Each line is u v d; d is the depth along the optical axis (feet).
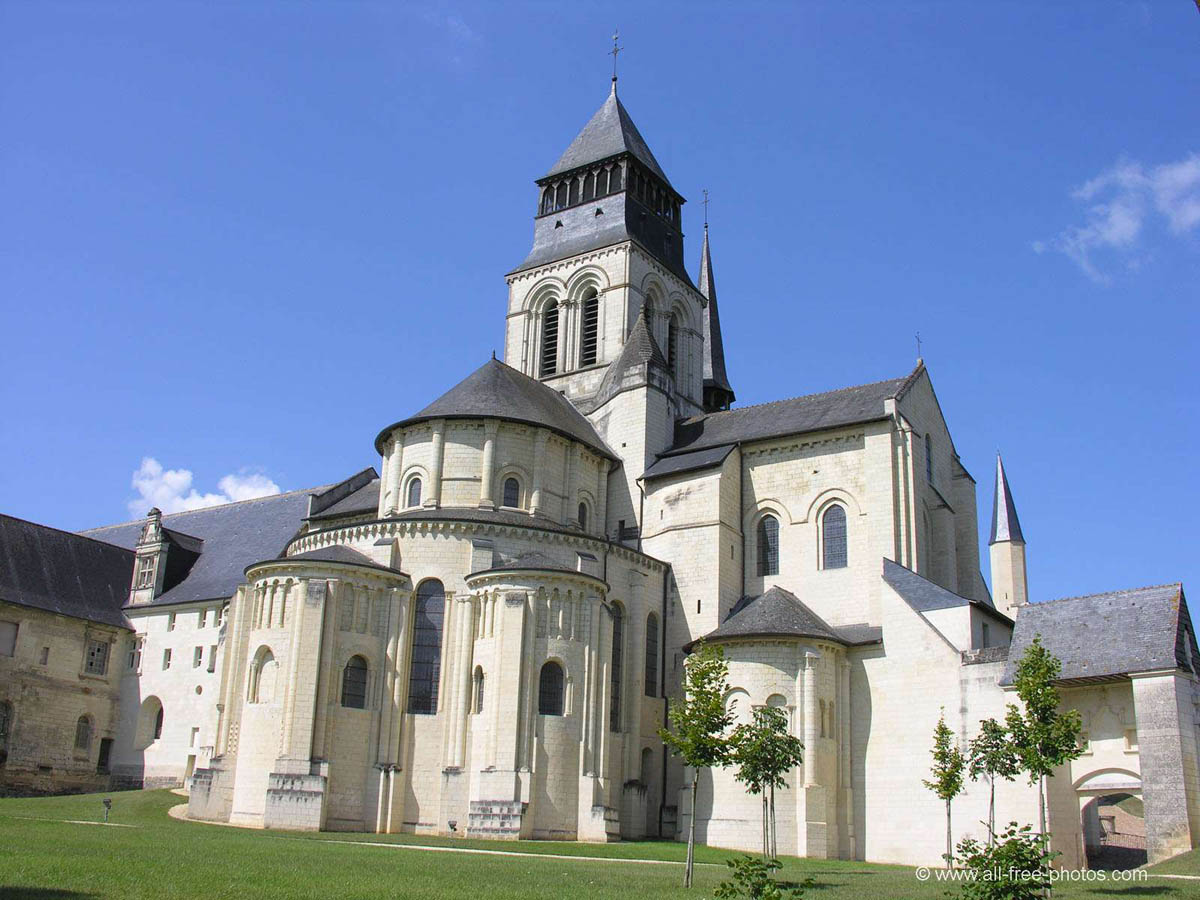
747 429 232.12
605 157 289.12
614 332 270.46
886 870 144.66
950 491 237.86
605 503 230.48
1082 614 165.27
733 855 157.38
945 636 180.75
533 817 171.42
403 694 183.42
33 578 267.18
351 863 108.47
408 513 204.64
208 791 181.68
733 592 213.87
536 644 179.63
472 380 223.10
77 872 85.46
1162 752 145.69
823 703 183.32
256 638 182.80
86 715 269.03
